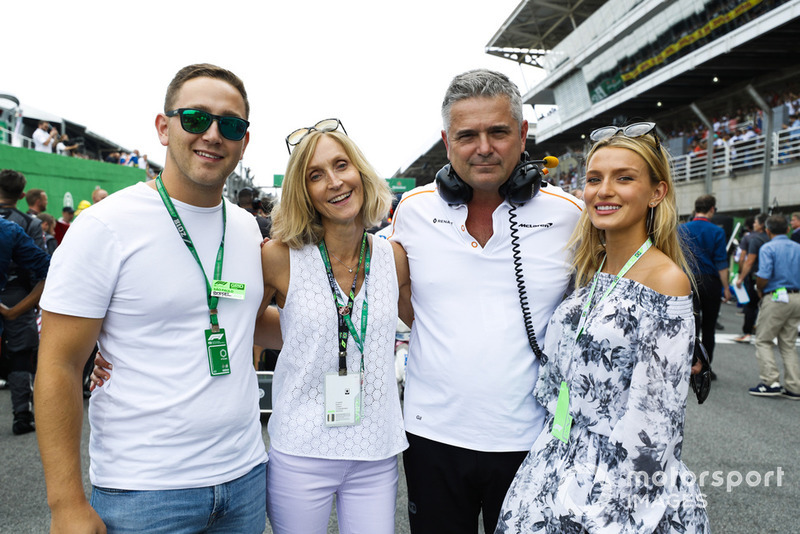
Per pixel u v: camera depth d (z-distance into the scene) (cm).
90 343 138
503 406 178
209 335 147
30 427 414
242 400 153
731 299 1180
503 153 173
